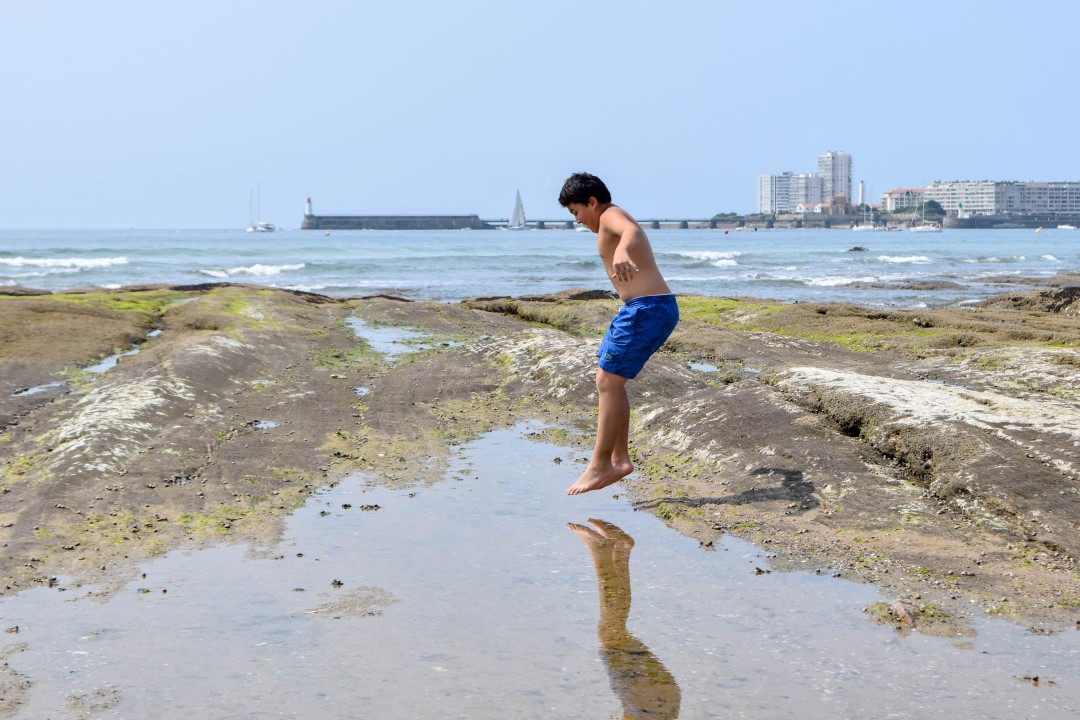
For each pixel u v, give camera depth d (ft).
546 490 25.55
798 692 14.25
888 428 25.99
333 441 30.40
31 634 16.14
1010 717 13.51
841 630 16.53
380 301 76.28
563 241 457.68
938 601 17.74
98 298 74.18
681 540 21.49
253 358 44.19
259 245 335.88
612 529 22.30
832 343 54.19
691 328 55.62
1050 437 24.13
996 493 21.79
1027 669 15.01
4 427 31.42
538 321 71.31
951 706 13.83
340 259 207.41
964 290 117.70
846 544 20.76
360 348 53.21
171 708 13.65
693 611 17.40
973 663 15.23
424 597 18.01
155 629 16.39
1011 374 40.24
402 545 21.01
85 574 18.98
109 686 14.32
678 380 37.83
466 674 14.78
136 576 18.92
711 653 15.61
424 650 15.65
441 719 13.37
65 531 21.27
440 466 27.89
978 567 19.17
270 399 36.47
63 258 183.32
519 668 15.02
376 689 14.26
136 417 30.09
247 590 18.25
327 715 13.47
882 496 22.99
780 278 145.28
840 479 24.20
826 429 27.45
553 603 17.78
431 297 114.73
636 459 28.48
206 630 16.37
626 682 14.56
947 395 28.81
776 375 32.35
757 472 25.41
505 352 45.03
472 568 19.62
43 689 14.20
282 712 13.55
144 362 40.81
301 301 77.30
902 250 298.97
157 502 23.57
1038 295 79.97
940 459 23.79
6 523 21.57
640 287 22.41
